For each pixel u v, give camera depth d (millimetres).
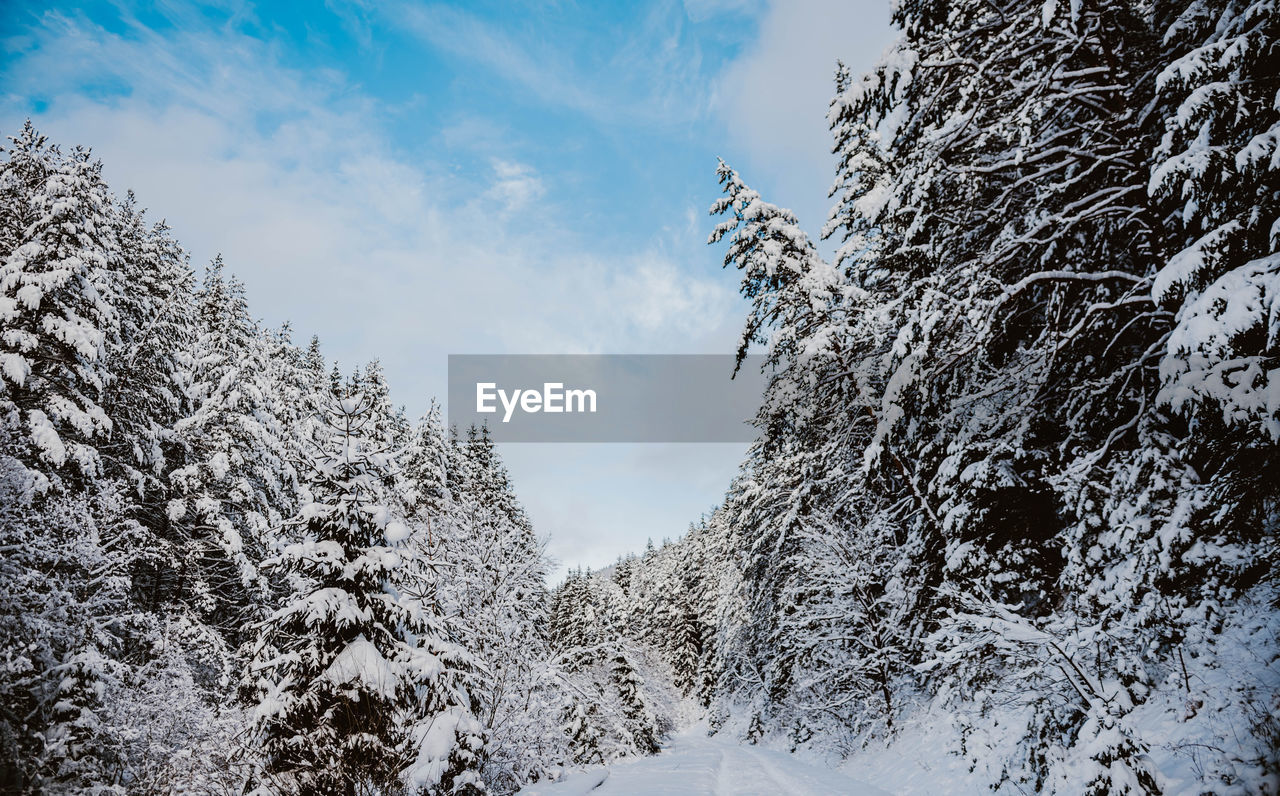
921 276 12852
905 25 9992
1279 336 5477
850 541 17953
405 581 11016
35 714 8406
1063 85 9438
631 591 86938
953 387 11828
